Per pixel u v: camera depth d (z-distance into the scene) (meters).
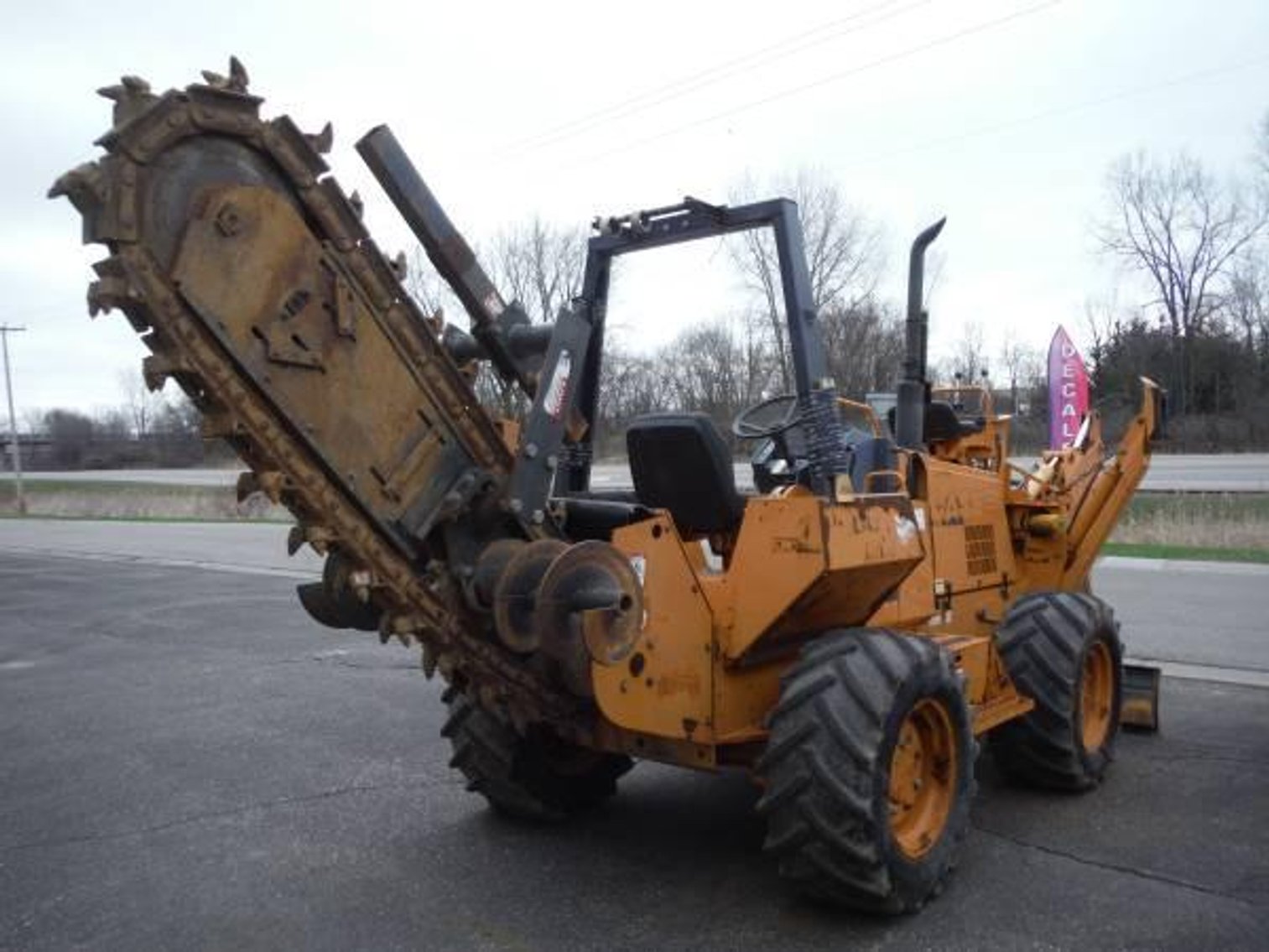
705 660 4.27
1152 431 6.92
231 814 5.54
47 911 4.39
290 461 3.65
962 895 4.28
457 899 4.37
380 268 3.94
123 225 3.25
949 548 5.52
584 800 5.24
